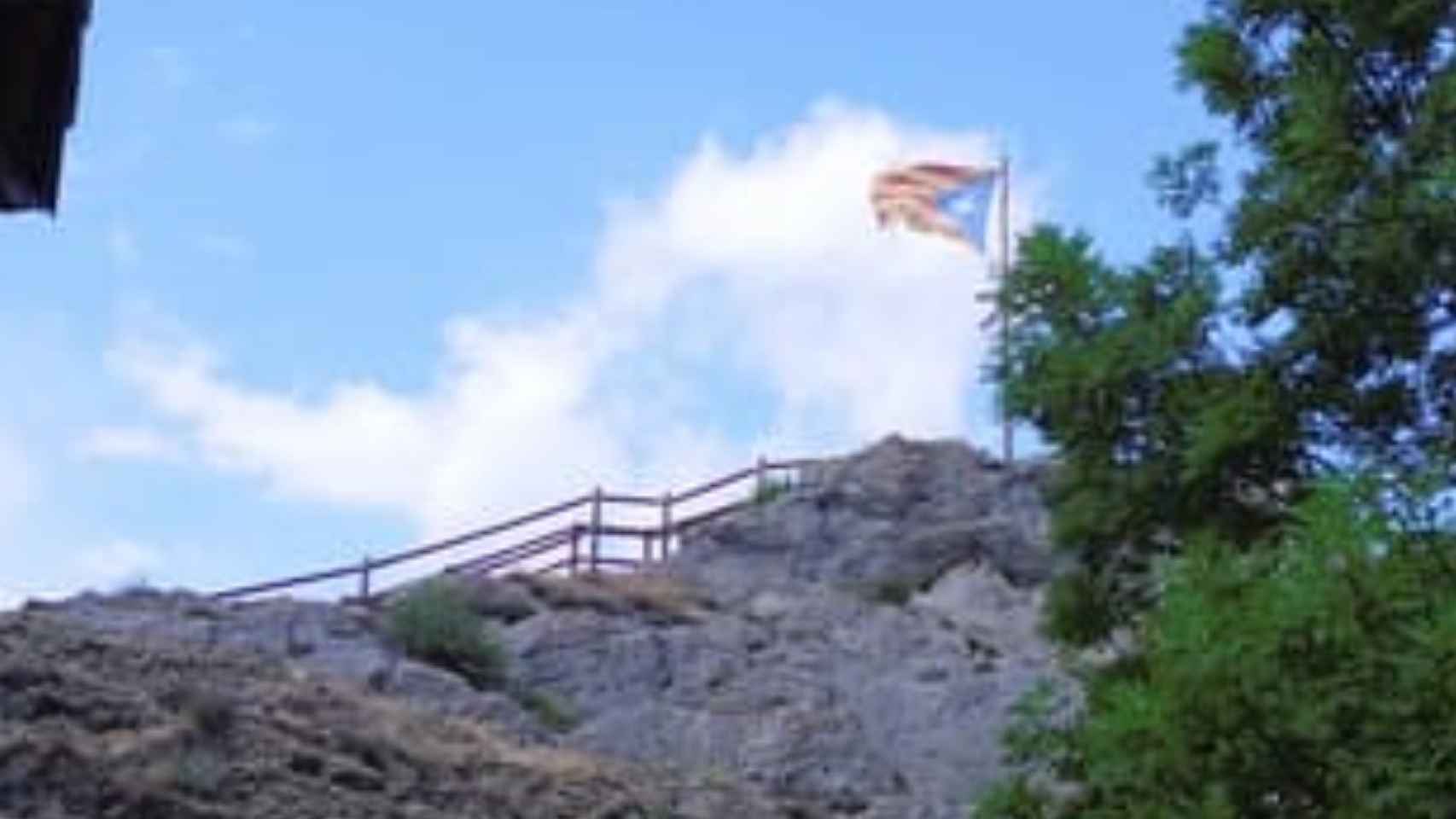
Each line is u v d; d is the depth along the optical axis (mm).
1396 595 9844
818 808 45281
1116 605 13164
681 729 47969
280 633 47906
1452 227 11594
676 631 52500
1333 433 12141
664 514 62031
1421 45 12297
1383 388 11977
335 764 37688
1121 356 12516
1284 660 9984
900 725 49812
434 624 49062
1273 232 12227
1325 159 12109
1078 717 12594
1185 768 10406
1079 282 12883
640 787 42094
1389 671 9805
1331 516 10117
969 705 50531
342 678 45750
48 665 37594
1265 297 12328
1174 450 12500
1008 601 58688
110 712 36531
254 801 35406
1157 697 10477
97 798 33781
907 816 45906
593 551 60062
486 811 38219
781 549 60969
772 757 47156
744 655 51781
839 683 51375
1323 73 12508
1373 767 9727
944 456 64625
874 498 62750
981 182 63312
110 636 42125
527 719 46688
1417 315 11953
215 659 42562
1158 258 12844
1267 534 11672
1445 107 11836
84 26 10164
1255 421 11977
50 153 10508
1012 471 63562
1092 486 12812
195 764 35500
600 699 49312
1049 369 12727
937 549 60594
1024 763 12820
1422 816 9602
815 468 65062
